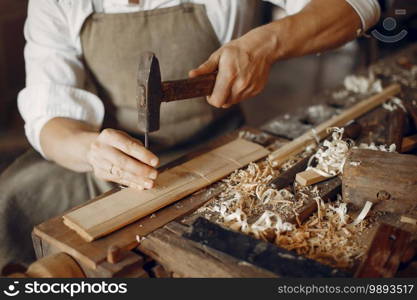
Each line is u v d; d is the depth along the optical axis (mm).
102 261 976
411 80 1835
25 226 1523
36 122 1394
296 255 928
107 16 1438
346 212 1105
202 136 1665
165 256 993
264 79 1318
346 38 1438
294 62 3949
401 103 1595
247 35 1281
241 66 1239
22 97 1448
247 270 902
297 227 1073
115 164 1170
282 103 3426
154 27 1456
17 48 3061
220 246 945
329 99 1721
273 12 2686
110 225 1053
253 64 1263
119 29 1446
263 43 1280
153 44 1472
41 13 1440
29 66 1469
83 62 1523
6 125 2953
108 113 1583
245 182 1208
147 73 1052
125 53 1475
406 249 952
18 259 1499
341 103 1685
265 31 1290
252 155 1326
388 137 1373
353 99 1710
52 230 1062
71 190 1577
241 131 1497
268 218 1050
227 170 1258
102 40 1462
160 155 1639
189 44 1491
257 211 1103
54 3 1426
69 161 1335
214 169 1260
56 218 1104
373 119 1541
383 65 1982
